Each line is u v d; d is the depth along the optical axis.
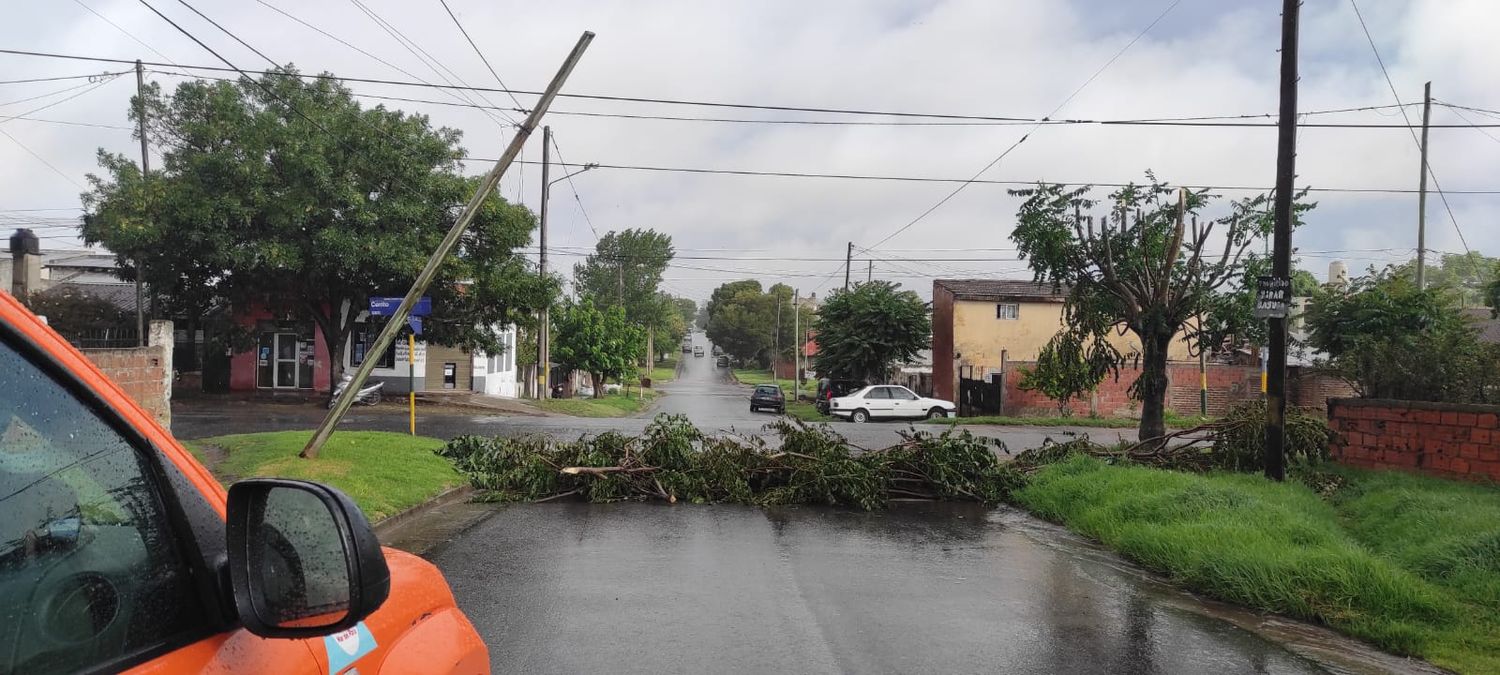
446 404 29.75
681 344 148.88
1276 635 6.59
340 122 24.92
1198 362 37.06
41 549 1.49
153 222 23.55
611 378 52.09
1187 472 13.12
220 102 24.31
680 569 8.22
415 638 2.46
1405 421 12.04
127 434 1.70
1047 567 8.76
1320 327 22.19
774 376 90.62
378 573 1.76
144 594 1.62
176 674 1.58
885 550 9.41
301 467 11.82
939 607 7.11
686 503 12.40
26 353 1.52
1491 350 12.45
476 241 27.48
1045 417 34.31
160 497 1.73
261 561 1.73
